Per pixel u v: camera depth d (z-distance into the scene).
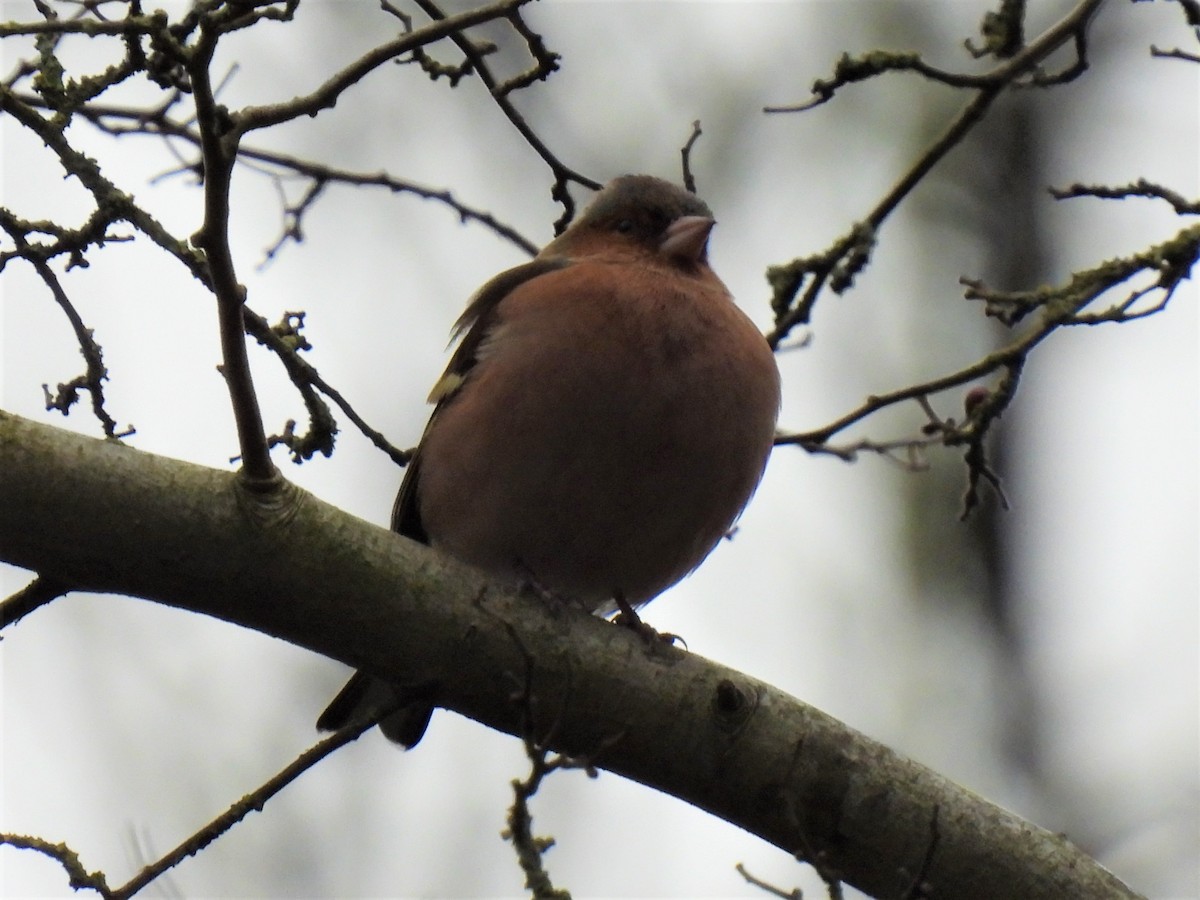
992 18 10.09
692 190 10.49
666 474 9.69
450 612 7.96
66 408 8.04
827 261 10.38
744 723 8.12
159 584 7.64
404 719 9.81
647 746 8.18
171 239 7.96
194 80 6.82
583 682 8.10
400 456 9.00
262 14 7.21
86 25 7.73
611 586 10.26
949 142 10.09
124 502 7.48
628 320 9.69
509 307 10.12
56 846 7.14
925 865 7.37
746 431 9.91
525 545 9.89
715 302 10.19
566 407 9.54
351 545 7.81
